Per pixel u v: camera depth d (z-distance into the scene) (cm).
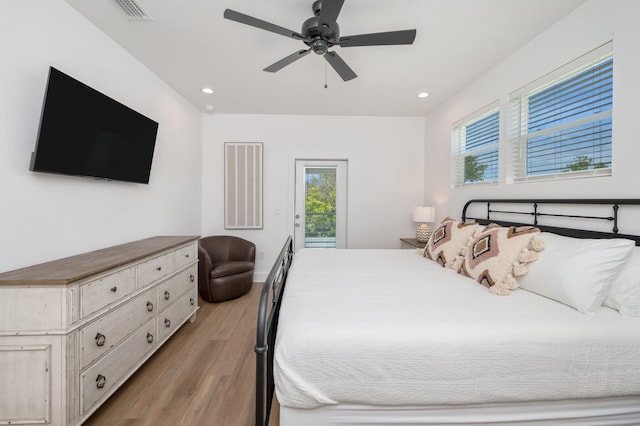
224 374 184
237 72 264
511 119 233
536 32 198
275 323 144
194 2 170
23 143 147
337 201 415
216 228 397
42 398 121
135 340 173
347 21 185
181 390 167
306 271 194
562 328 108
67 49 173
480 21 185
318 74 267
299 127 397
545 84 198
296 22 189
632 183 143
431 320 113
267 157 397
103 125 192
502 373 102
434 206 371
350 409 104
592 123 168
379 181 405
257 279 404
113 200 216
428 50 222
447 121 335
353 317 115
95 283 140
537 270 146
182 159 330
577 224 174
